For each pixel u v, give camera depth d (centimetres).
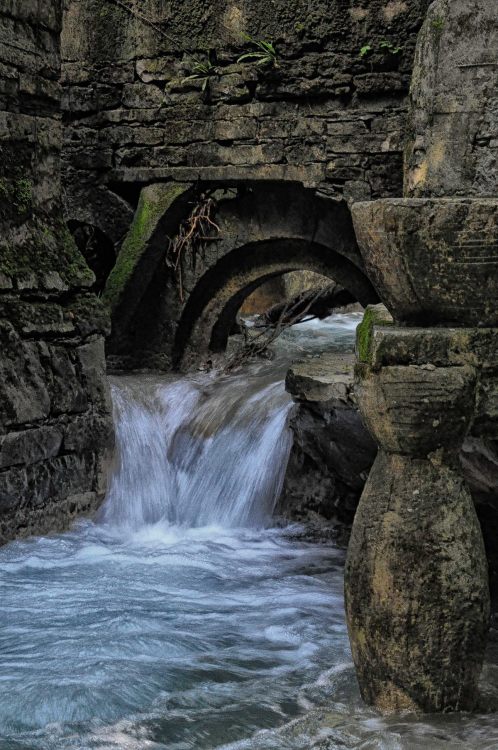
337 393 716
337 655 535
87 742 429
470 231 394
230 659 528
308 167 896
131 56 945
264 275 959
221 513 814
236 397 859
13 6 741
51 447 761
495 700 432
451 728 404
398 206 397
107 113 959
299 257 945
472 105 745
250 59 909
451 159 751
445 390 392
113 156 961
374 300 927
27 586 654
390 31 863
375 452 716
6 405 720
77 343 790
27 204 763
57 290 775
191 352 980
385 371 396
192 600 634
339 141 886
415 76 774
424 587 398
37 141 773
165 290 972
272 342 1045
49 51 778
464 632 402
